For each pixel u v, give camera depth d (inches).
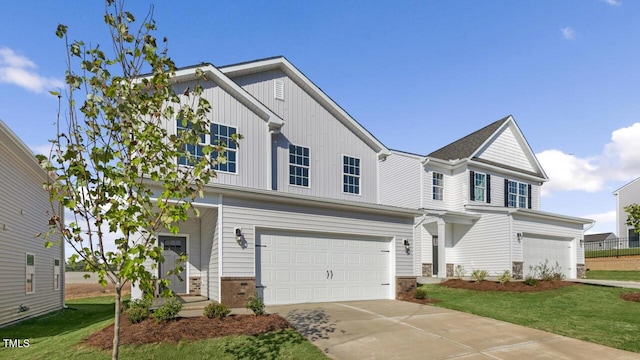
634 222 636.1
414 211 589.6
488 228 812.0
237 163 507.2
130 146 181.8
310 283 495.2
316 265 503.8
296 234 492.1
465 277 794.8
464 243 856.9
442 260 772.6
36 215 609.9
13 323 514.0
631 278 876.6
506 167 962.1
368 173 654.5
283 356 282.0
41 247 633.6
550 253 867.4
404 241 589.0
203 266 521.7
